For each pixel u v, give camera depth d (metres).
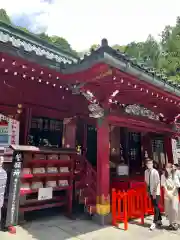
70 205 6.00
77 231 5.03
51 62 4.66
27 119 6.33
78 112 7.51
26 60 4.36
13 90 5.96
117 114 6.23
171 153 8.91
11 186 4.82
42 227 5.14
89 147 9.08
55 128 7.55
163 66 40.66
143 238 4.86
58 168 5.86
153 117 7.71
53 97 6.86
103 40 3.84
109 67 4.18
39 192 5.36
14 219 4.77
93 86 5.42
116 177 8.30
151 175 5.84
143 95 6.37
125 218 5.34
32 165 5.37
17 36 8.05
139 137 11.14
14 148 4.88
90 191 6.19
